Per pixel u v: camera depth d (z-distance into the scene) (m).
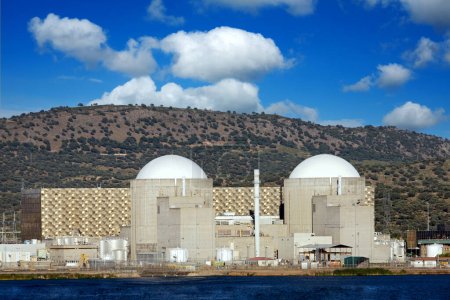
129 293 177.25
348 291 182.00
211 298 167.62
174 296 171.12
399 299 166.38
